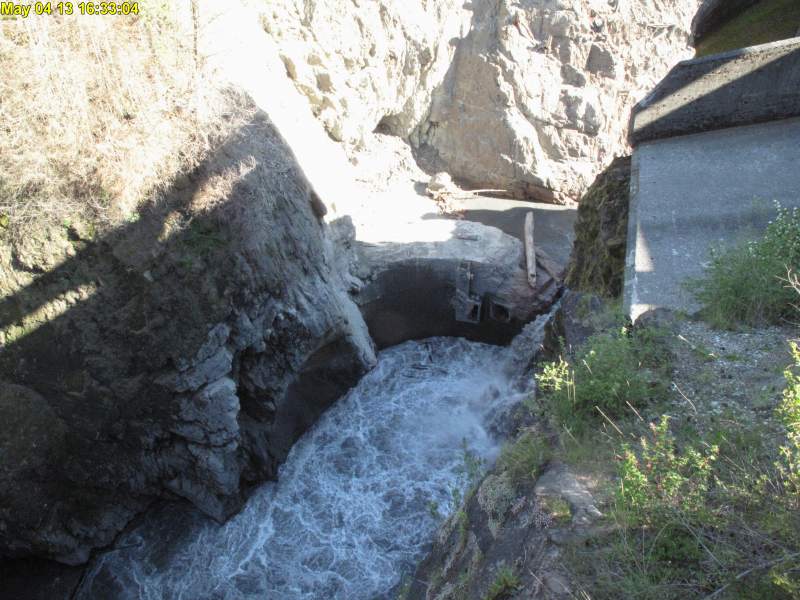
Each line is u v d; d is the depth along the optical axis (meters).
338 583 10.74
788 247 6.31
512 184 21.19
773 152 8.38
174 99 10.88
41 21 9.47
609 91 21.48
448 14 20.55
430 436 13.52
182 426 10.92
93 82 10.01
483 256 16.09
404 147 21.80
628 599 3.89
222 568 11.08
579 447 5.28
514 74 20.53
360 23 19.16
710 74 8.84
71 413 10.36
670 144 9.14
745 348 5.77
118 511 11.31
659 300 6.57
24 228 9.70
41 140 9.61
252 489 12.33
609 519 4.46
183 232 10.59
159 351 10.53
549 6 20.64
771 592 3.63
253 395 12.06
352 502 12.14
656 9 21.77
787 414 4.29
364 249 16.11
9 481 10.05
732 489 4.28
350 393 14.70
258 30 17.09
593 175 21.22
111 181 9.98
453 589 5.20
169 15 10.99
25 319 9.90
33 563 10.93
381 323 16.00
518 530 4.90
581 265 10.89
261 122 12.44
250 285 11.27
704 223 7.46
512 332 15.97
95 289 10.12
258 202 11.53
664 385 5.54
